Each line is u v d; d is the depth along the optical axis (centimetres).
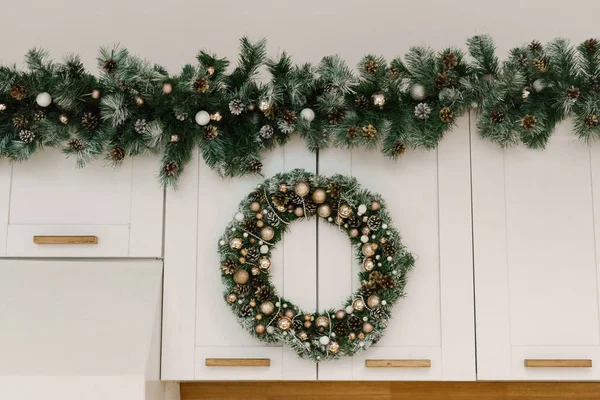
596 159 156
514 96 150
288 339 146
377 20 192
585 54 152
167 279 153
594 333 150
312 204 153
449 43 191
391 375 149
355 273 153
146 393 137
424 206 155
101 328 142
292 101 151
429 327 151
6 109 151
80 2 193
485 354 150
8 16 192
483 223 154
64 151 150
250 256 150
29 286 148
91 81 150
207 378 150
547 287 152
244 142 152
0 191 155
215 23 192
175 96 147
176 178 153
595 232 154
